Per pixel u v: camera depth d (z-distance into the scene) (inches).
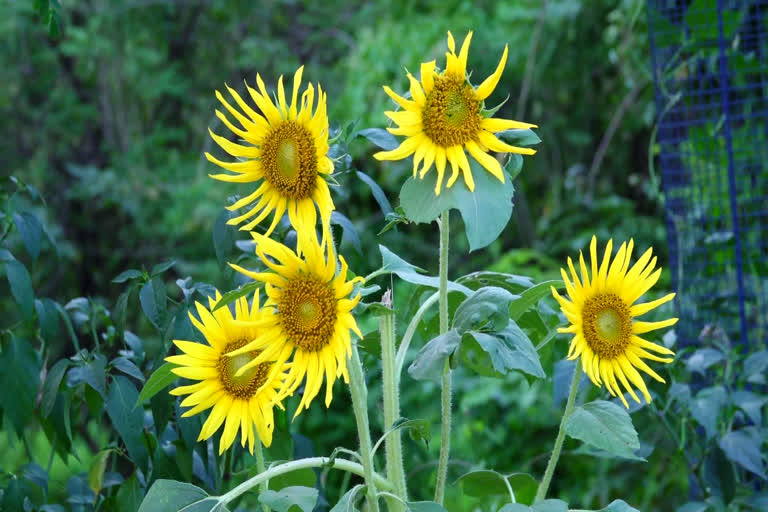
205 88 228.5
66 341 149.3
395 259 47.5
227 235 51.7
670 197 82.2
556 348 59.1
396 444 44.9
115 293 205.5
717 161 79.8
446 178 39.9
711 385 70.6
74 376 53.4
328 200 40.0
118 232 206.2
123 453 52.8
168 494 41.6
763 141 80.7
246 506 61.7
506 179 40.1
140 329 171.8
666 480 97.3
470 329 41.1
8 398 50.5
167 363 44.1
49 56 207.8
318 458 43.3
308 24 224.2
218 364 43.3
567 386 52.8
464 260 161.3
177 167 207.9
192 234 192.2
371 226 151.4
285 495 39.9
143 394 44.5
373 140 48.8
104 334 54.9
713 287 77.5
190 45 229.0
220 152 216.7
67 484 55.2
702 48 80.2
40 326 51.7
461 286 47.5
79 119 212.5
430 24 155.9
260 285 40.1
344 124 48.1
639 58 117.6
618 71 140.9
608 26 141.2
